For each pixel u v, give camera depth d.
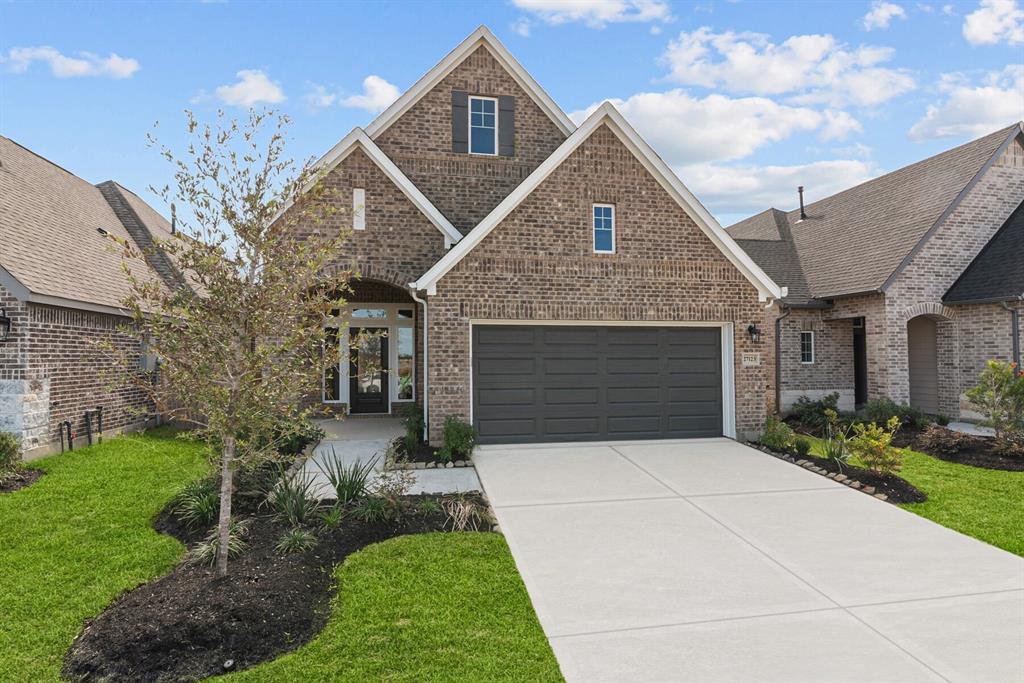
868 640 4.84
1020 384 11.56
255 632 4.90
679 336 12.91
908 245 16.16
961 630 5.00
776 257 20.11
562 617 5.21
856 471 9.93
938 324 16.48
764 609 5.38
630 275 12.46
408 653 4.62
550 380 12.35
